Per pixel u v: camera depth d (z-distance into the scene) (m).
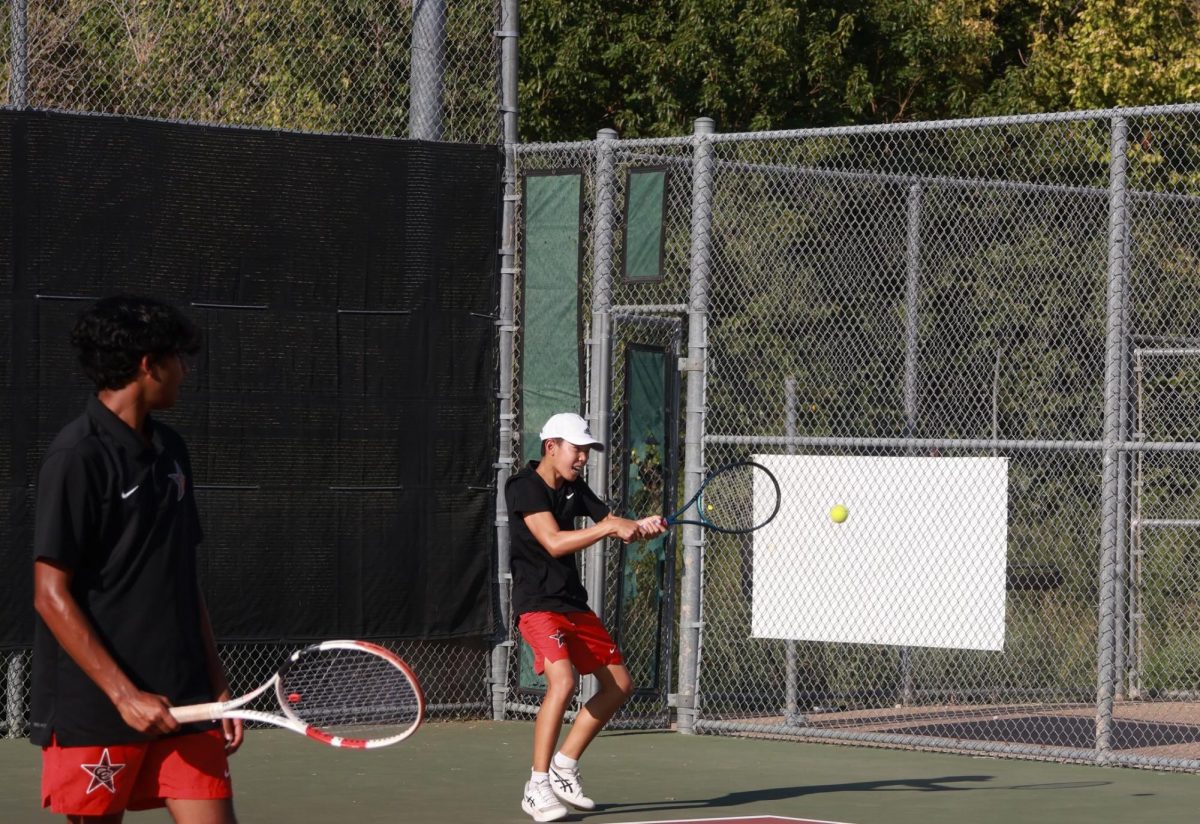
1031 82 37.38
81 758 7.41
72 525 7.31
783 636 17.44
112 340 7.48
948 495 16.61
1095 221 23.34
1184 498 23.27
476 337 18.39
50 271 16.67
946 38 35.94
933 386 21.64
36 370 16.56
